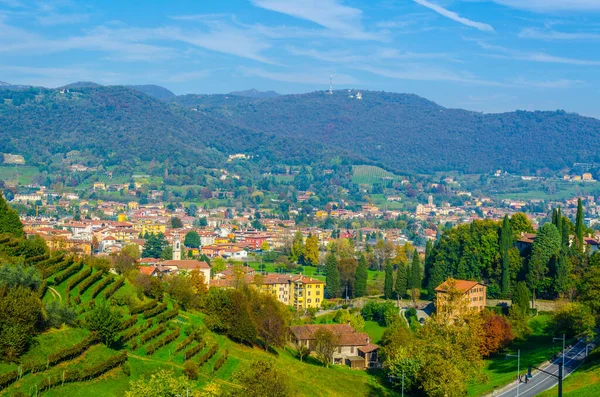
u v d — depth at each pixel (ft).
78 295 634.02
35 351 507.71
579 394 602.03
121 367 540.11
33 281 589.73
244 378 547.08
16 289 533.96
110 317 568.00
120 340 588.91
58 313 552.41
